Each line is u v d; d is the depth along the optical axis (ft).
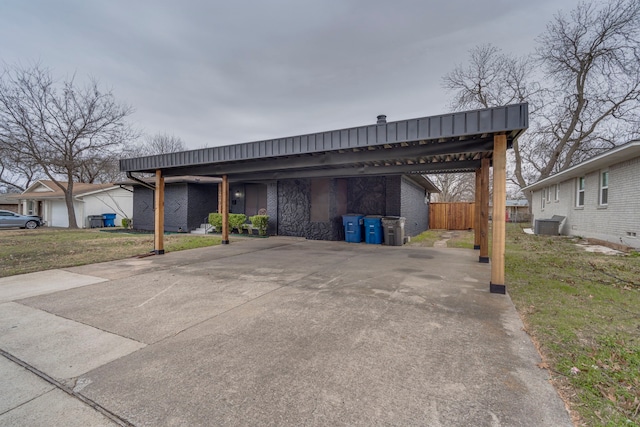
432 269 20.68
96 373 8.02
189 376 7.79
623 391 6.79
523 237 40.88
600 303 12.96
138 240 37.40
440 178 105.81
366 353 8.86
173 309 12.94
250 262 23.59
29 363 8.58
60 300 14.29
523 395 6.77
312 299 14.11
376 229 34.42
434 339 9.75
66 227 66.39
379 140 16.65
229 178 36.76
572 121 55.42
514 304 13.15
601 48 48.96
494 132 14.16
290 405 6.56
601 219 31.91
